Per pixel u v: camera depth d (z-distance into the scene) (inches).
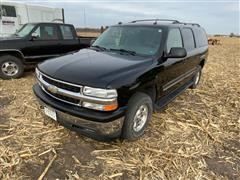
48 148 130.9
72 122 122.0
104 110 113.7
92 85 112.0
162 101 168.2
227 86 273.6
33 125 154.5
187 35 204.4
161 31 164.6
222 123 173.9
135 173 114.9
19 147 130.6
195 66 230.8
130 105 126.3
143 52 155.6
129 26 179.6
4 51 250.2
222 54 642.8
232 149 140.9
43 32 277.3
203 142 145.9
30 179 108.0
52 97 130.3
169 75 165.8
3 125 153.8
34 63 274.2
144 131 148.3
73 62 136.7
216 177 115.6
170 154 130.4
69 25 305.3
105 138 122.3
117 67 128.4
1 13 411.8
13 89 227.0
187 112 188.1
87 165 118.5
